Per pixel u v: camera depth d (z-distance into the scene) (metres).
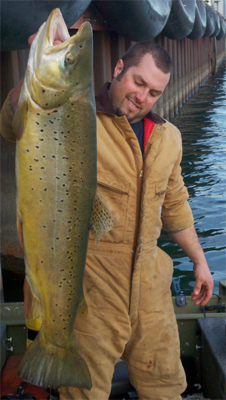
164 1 8.69
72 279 1.94
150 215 2.37
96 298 2.28
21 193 1.78
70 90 1.71
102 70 9.12
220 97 24.09
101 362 2.31
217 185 9.01
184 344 3.25
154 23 7.92
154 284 2.45
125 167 2.24
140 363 2.49
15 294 5.71
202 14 19.95
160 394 2.53
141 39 8.19
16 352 3.28
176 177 2.64
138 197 2.28
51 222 1.82
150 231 2.39
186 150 12.25
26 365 1.98
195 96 25.06
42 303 1.92
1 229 6.03
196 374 3.25
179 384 2.56
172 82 18.42
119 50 10.13
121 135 2.23
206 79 33.28
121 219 2.27
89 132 1.81
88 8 7.40
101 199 1.93
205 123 16.56
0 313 3.31
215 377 2.84
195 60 26.77
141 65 2.13
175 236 2.78
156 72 2.12
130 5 7.00
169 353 2.52
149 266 2.40
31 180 1.76
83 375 2.04
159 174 2.36
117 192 2.25
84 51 1.70
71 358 2.04
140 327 2.42
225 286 3.42
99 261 2.27
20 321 3.23
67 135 1.76
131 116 2.24
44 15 3.83
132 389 2.99
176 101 19.25
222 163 10.71
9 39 3.91
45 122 1.72
